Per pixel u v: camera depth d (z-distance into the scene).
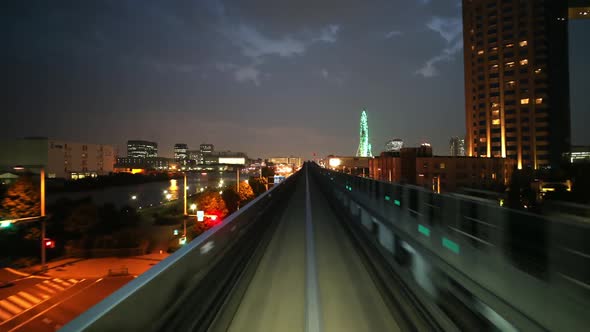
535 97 91.06
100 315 2.03
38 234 32.78
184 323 3.21
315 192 28.61
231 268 5.22
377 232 9.70
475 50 98.25
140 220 52.47
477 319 3.88
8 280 24.19
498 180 75.69
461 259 4.97
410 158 73.50
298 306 4.75
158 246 35.19
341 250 8.11
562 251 3.05
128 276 25.41
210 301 3.96
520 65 92.12
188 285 3.54
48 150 112.62
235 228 5.91
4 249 31.58
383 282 5.66
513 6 92.88
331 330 4.09
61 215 40.28
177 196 97.44
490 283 4.13
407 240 7.08
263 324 4.19
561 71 92.12
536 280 3.33
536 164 90.38
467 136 100.50
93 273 26.00
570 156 87.88
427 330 3.97
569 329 2.93
